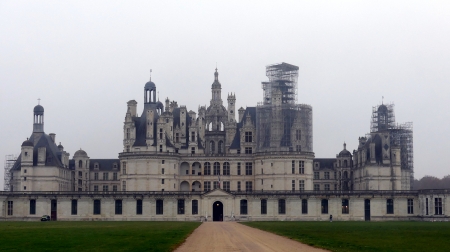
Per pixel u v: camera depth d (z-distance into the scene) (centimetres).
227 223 19000
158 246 9131
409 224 17462
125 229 14250
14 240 10538
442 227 15212
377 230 13688
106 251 8494
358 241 10156
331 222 19950
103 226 16138
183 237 11038
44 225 16900
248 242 9931
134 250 8569
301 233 12450
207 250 8519
